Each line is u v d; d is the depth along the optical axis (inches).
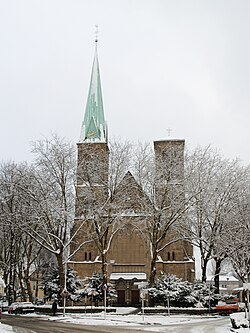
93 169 2301.9
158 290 2098.9
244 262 2033.7
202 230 2330.2
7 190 2397.9
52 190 2176.4
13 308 2191.2
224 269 2925.7
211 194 2253.9
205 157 2326.5
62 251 2167.8
